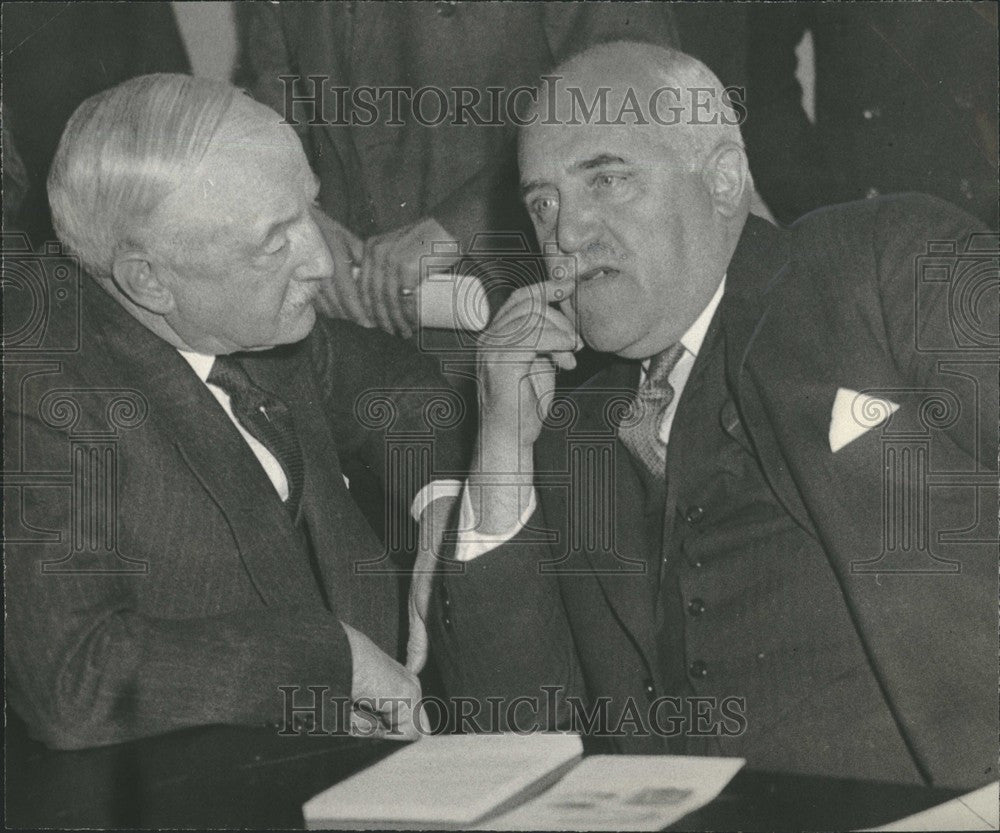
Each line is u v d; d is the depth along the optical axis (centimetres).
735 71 198
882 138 196
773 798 136
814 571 182
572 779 135
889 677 179
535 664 186
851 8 196
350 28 203
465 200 198
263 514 181
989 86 195
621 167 189
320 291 195
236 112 183
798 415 184
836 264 190
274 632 171
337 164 201
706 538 185
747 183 193
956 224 191
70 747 158
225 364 186
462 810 119
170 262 180
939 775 176
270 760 145
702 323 188
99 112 180
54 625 166
